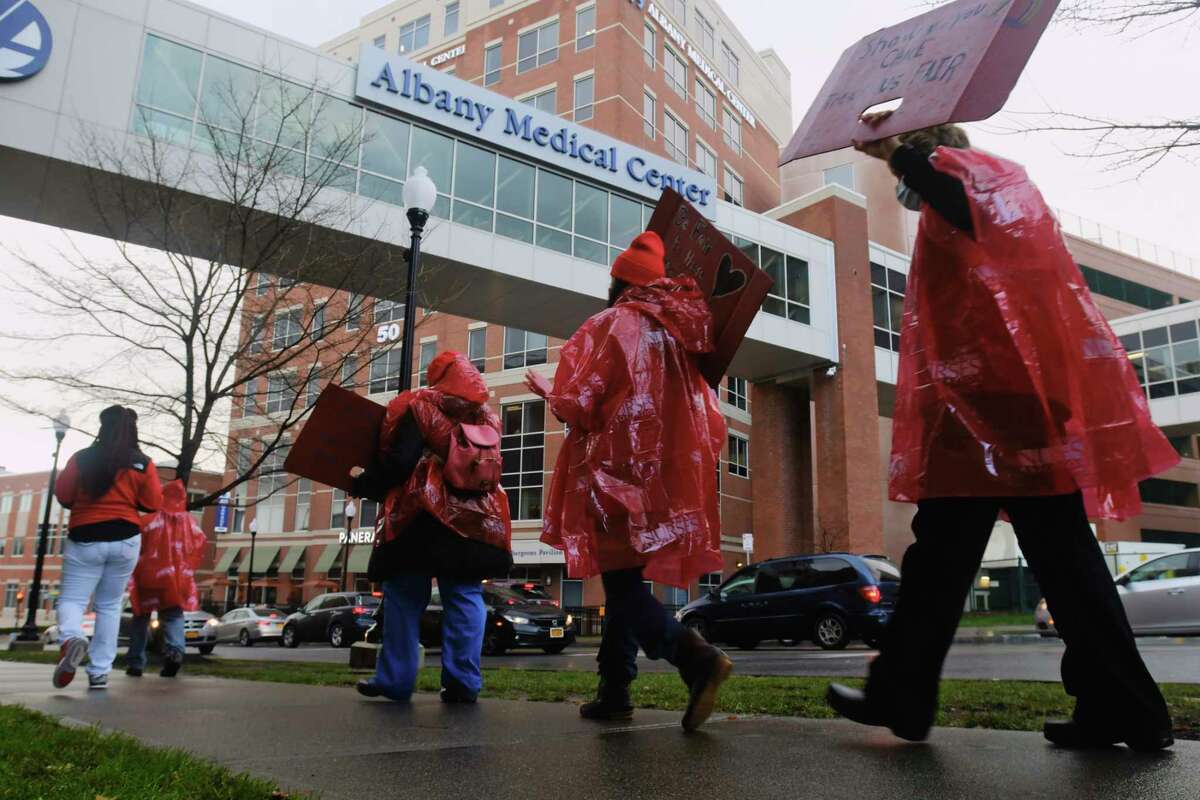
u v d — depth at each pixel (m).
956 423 2.39
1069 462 2.25
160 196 13.25
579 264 21.92
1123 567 32.66
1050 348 2.30
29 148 14.66
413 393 4.38
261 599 43.59
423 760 2.40
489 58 39.62
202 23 17.00
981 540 2.43
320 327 14.22
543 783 2.06
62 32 15.46
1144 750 2.32
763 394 31.22
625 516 2.86
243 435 16.41
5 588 68.62
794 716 3.65
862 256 30.80
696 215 3.39
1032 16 2.09
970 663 8.49
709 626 15.59
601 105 35.12
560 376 3.06
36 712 3.53
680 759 2.34
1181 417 35.28
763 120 48.81
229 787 2.01
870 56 2.45
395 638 4.32
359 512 40.81
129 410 5.41
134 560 5.30
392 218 18.38
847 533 27.47
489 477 4.38
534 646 16.34
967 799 1.79
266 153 13.50
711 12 44.31
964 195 2.35
